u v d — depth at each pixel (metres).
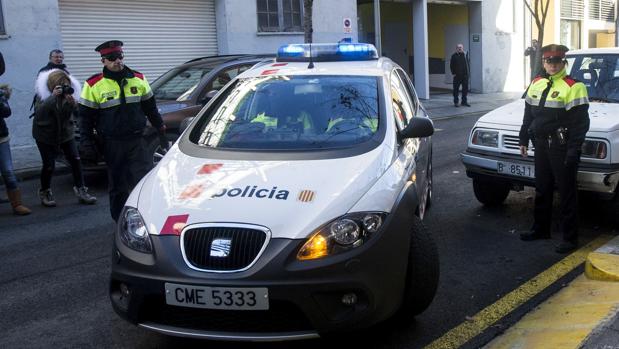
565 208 5.34
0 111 6.86
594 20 29.66
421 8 20.30
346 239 3.32
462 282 4.79
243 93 4.89
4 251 5.82
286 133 4.38
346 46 5.52
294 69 5.14
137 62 14.09
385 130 4.31
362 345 3.82
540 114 5.29
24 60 11.78
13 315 4.37
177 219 3.40
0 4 11.42
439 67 24.36
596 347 3.46
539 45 18.08
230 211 3.39
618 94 6.41
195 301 3.23
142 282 3.33
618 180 5.47
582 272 4.87
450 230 6.12
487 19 23.03
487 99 20.97
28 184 8.96
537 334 3.79
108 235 6.28
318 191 3.55
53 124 7.20
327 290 3.23
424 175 5.59
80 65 13.15
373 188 3.63
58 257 5.62
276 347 3.82
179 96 8.73
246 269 3.20
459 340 3.83
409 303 3.89
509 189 6.70
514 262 5.20
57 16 12.12
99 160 7.92
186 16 14.85
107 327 4.15
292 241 3.25
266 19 15.94
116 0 13.54
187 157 4.20
